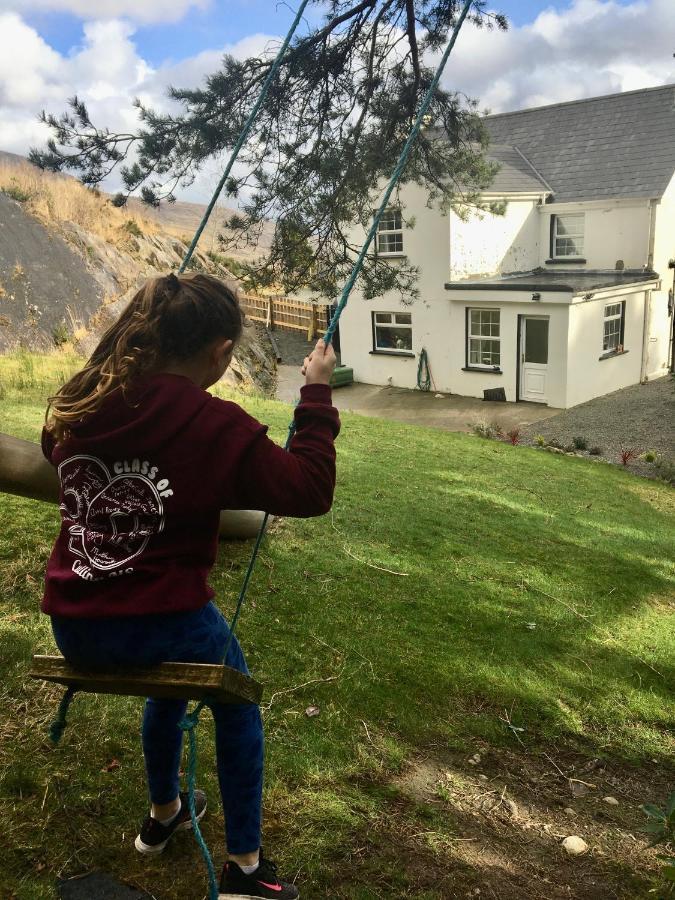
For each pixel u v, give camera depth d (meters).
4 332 12.20
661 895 2.49
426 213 20.08
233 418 1.58
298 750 2.94
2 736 2.69
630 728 3.68
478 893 2.36
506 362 19.84
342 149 6.78
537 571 5.78
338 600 4.41
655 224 20.23
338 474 7.89
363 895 2.26
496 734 3.38
